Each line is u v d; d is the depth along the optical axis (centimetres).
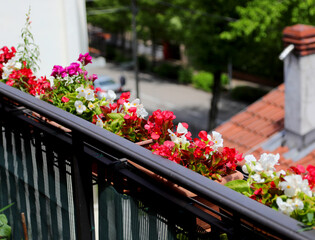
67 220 219
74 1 488
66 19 484
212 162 197
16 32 464
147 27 3509
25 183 254
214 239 150
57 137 215
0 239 235
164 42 3916
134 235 179
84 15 504
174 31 2564
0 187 283
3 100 255
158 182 171
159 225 168
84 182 199
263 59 2772
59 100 288
